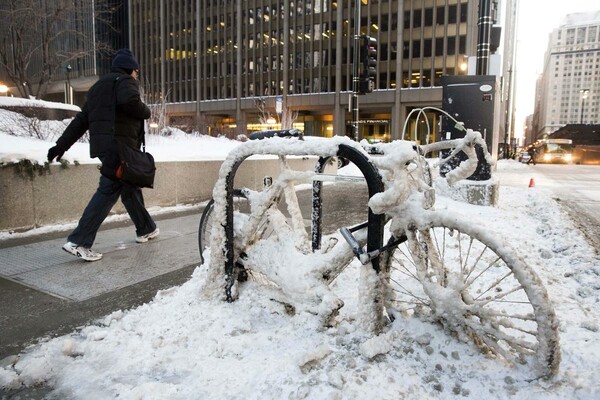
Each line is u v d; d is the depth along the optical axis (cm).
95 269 436
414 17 5325
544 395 215
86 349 273
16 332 303
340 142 267
